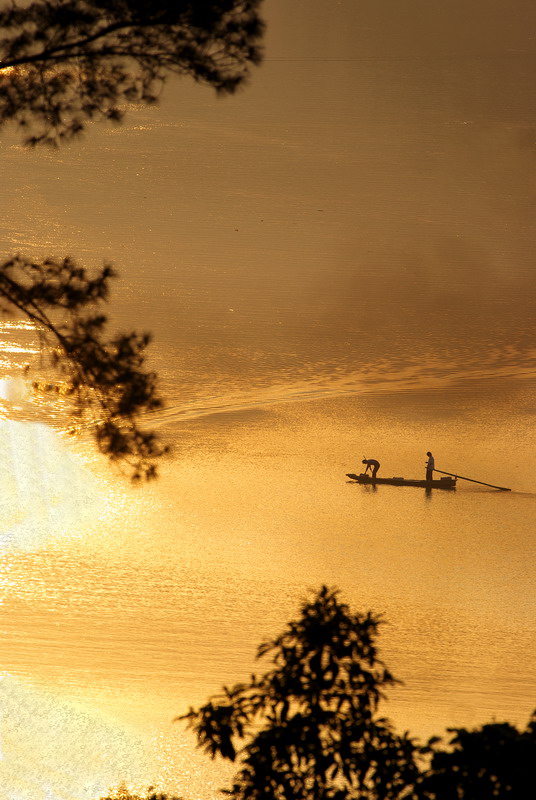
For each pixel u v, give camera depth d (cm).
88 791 7769
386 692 9488
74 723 8744
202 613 11506
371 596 12231
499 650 10744
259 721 8331
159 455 5588
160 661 10100
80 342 5562
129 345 5631
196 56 4981
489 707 9294
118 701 9181
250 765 3312
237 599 11994
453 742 3039
